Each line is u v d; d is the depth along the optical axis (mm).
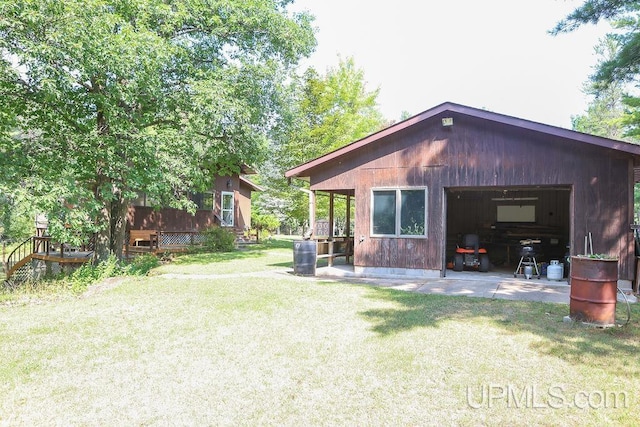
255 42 12602
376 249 10070
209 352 4434
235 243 19250
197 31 11953
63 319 5914
